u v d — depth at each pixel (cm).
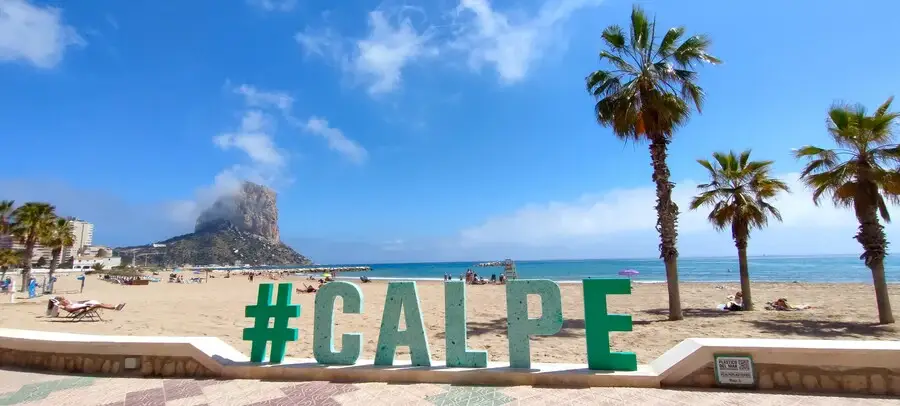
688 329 1093
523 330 540
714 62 1327
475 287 3350
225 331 1157
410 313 572
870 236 1170
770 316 1318
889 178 1127
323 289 595
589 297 536
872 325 1108
